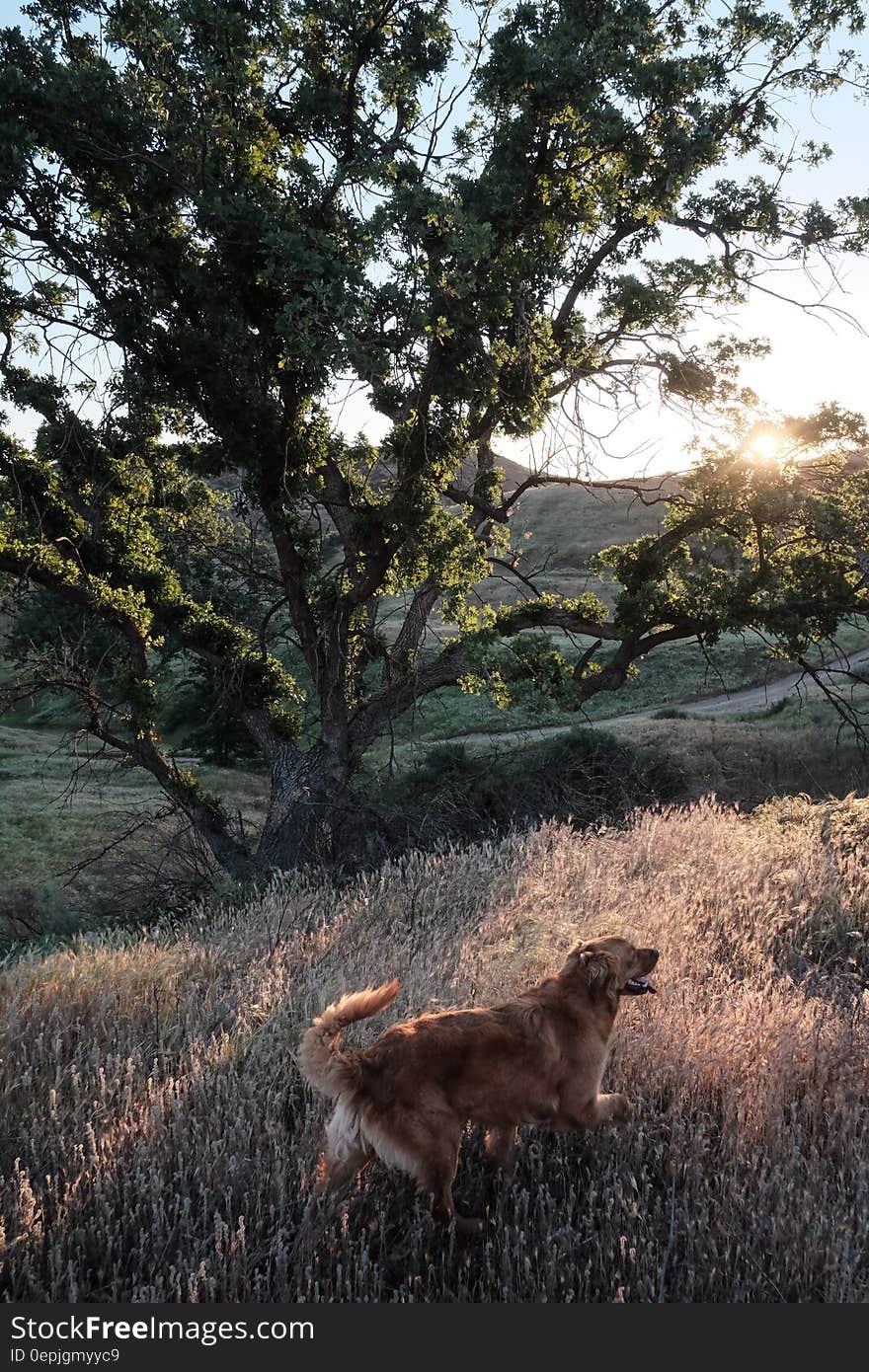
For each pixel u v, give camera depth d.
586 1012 5.11
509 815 20.58
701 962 7.57
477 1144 5.34
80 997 7.02
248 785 34.44
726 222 19.27
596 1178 5.02
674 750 28.44
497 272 16.44
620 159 18.36
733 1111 5.29
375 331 15.30
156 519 22.14
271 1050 6.13
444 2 18.86
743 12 19.19
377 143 17.86
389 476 18.70
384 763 27.75
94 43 17.78
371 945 8.26
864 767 27.38
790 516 18.31
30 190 16.42
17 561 19.70
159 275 17.28
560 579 59.69
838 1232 4.38
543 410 17.83
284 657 23.23
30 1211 4.37
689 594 19.45
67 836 28.06
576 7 18.05
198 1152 4.95
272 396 18.33
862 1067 5.80
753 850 10.69
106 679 22.30
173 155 16.11
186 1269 4.21
